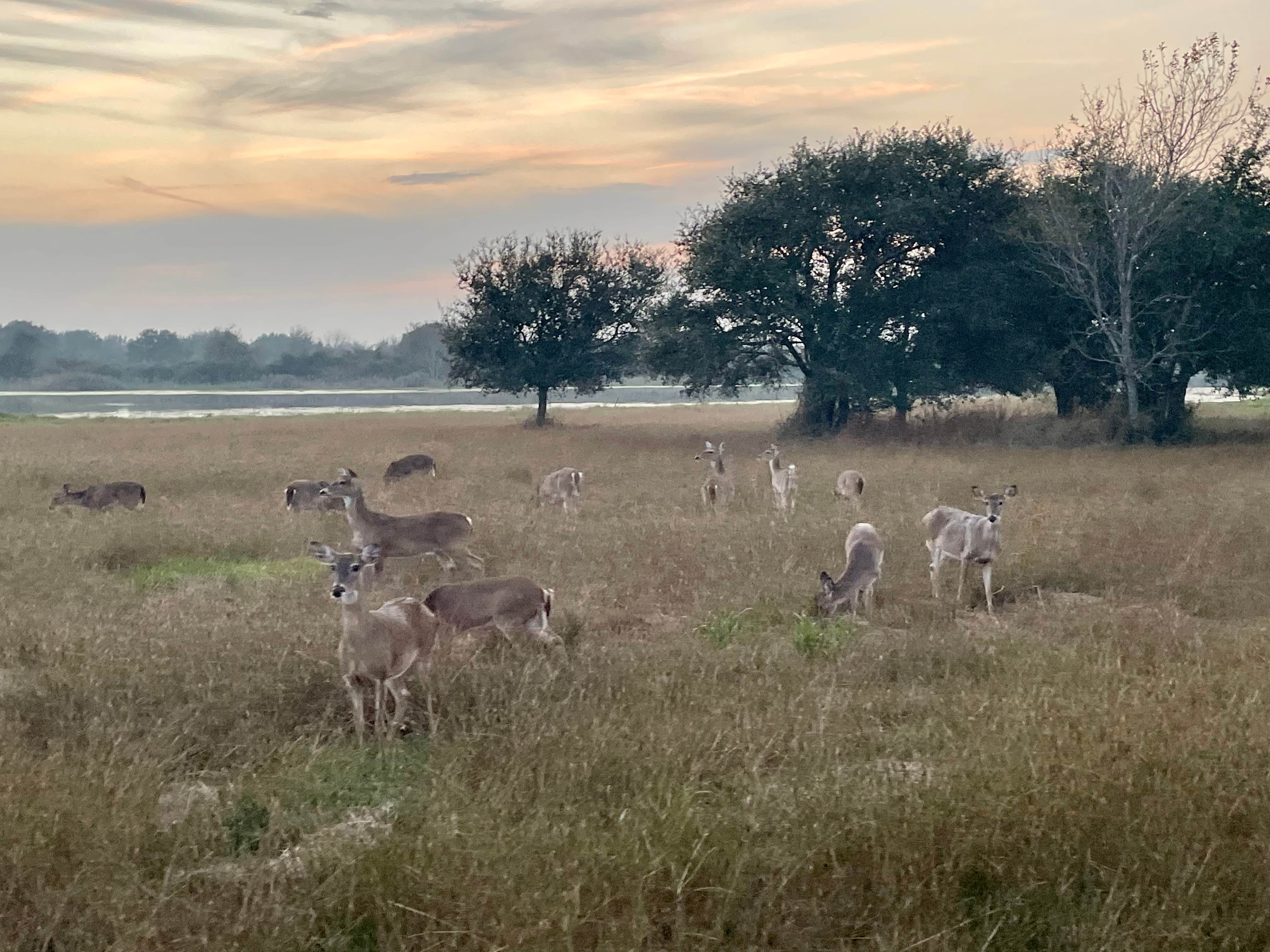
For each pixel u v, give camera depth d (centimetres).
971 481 2422
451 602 989
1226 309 3584
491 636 1020
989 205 4144
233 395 11831
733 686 889
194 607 1133
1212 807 594
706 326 4319
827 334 4244
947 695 862
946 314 4038
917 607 1256
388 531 1420
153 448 3566
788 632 1118
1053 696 798
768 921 511
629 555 1469
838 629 1077
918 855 551
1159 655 963
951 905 521
